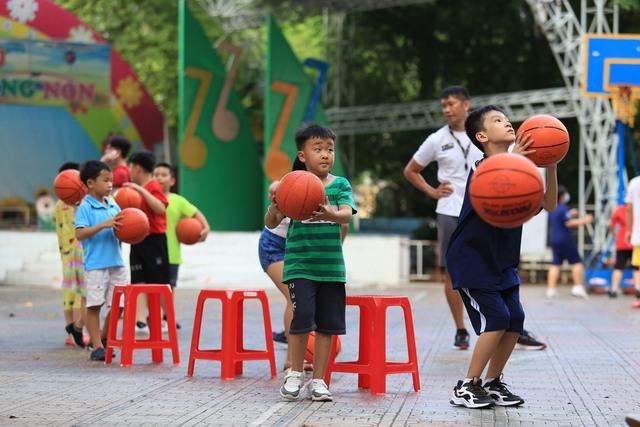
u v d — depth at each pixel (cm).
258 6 3959
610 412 884
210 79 3650
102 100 3838
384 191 5056
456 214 1347
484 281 868
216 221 3684
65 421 820
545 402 936
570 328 1686
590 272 2805
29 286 2805
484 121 881
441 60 4153
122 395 954
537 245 3334
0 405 895
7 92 3709
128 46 4194
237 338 1113
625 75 2750
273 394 968
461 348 1354
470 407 893
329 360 1005
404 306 1002
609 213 3069
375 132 4112
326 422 823
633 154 2811
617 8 3020
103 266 1214
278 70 3538
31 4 3722
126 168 1540
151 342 1182
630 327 1705
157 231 1433
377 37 4175
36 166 3744
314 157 941
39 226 3722
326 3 3769
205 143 3653
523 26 3897
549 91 3350
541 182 763
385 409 889
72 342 1373
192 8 3969
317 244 927
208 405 901
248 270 2931
